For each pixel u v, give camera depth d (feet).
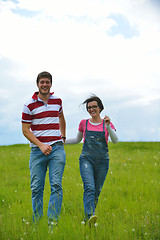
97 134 13.67
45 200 17.16
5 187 22.54
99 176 13.97
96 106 13.94
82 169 13.66
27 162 34.19
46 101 13.43
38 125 13.07
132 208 15.47
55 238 10.80
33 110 13.02
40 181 13.00
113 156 38.88
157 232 11.81
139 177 24.49
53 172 12.64
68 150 48.32
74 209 15.34
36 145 12.75
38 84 13.34
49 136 12.96
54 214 12.17
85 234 11.22
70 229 11.58
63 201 17.10
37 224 12.06
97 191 14.23
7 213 14.47
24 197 18.65
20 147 51.93
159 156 37.91
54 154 12.78
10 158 36.55
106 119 13.48
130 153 43.01
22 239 10.79
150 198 17.89
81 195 18.51
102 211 14.71
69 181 23.18
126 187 21.03
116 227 12.12
